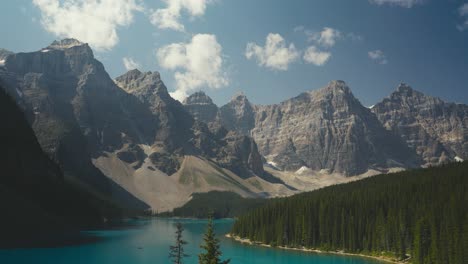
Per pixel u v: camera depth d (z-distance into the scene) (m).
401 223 185.38
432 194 199.38
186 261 182.25
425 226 170.38
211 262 83.62
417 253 167.50
